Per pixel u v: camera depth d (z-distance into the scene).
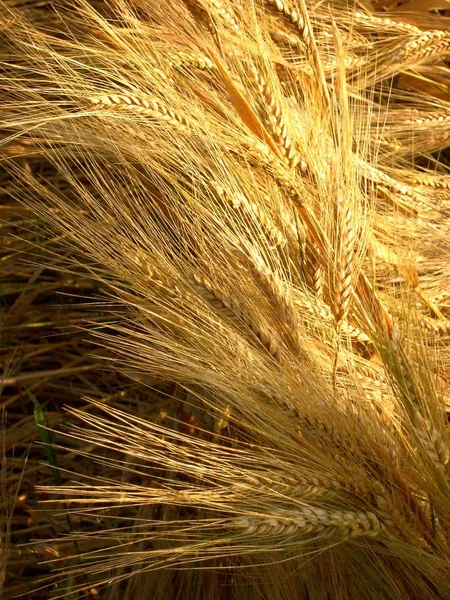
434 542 0.59
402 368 0.57
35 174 1.01
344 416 0.59
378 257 0.73
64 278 0.97
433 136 0.87
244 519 0.55
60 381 0.95
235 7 0.72
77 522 0.86
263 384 0.60
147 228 0.67
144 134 0.69
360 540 0.65
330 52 0.84
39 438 0.91
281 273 0.64
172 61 0.72
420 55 0.84
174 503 0.60
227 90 0.67
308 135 0.68
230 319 0.61
